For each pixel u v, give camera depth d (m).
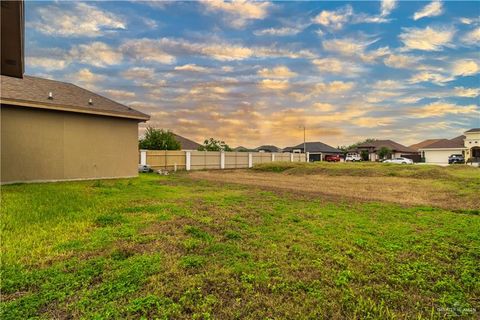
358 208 6.59
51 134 10.66
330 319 2.18
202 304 2.33
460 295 2.60
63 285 2.58
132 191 8.72
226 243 3.88
